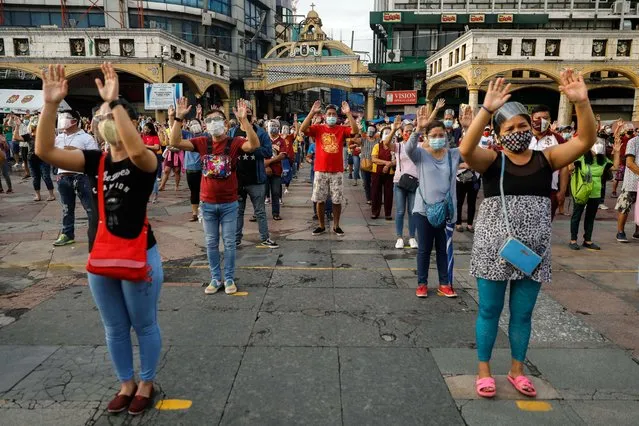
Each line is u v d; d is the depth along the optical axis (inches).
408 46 1258.0
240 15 1432.1
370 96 1293.1
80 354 143.3
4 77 1059.3
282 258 248.7
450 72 1045.8
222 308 179.2
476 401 119.2
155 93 860.6
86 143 255.1
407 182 259.1
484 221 119.3
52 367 135.5
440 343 150.9
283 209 396.8
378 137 406.9
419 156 187.3
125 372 117.3
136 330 115.3
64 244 271.9
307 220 349.7
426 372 132.9
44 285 206.8
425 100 1235.9
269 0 1657.2
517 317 122.0
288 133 449.7
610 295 195.0
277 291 198.1
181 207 398.9
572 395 122.0
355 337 154.5
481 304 121.7
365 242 284.5
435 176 185.0
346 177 665.0
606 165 269.0
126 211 106.3
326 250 265.6
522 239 114.8
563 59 936.9
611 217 370.0
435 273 223.6
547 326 164.2
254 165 259.3
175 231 310.0
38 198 422.3
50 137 102.9
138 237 108.0
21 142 571.5
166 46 983.0
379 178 351.9
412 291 198.8
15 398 120.0
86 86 1136.8
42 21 1220.5
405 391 123.3
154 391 122.8
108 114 105.4
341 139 290.8
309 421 110.9
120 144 107.3
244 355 141.9
